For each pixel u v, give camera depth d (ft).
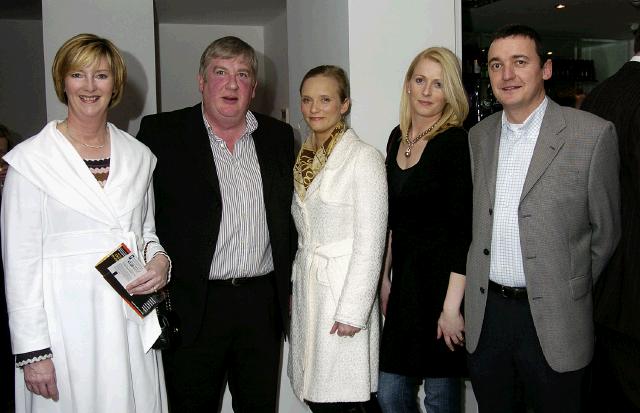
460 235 6.17
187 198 6.45
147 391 5.80
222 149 6.64
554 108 5.69
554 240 5.55
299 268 6.59
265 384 6.89
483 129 6.20
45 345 5.28
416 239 6.35
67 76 5.44
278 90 20.25
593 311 6.51
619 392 7.04
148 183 6.04
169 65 21.03
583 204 5.53
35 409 5.46
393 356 6.49
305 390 6.45
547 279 5.58
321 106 6.22
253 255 6.62
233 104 6.41
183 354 6.48
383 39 8.24
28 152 5.33
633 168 5.90
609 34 23.31
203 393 6.64
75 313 5.40
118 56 5.69
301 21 10.36
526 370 5.93
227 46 6.41
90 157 5.64
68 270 5.38
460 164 6.17
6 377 9.34
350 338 6.22
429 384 6.89
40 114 21.17
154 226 6.27
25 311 5.23
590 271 5.85
